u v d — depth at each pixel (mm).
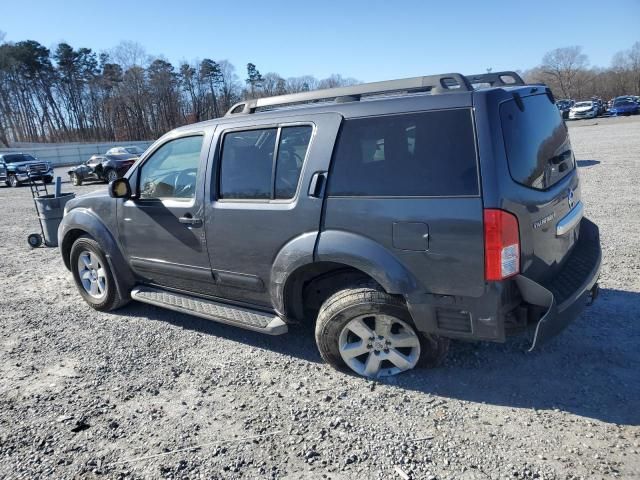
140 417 3090
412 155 2938
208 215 3834
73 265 5121
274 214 3447
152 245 4328
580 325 3938
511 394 3088
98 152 50438
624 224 7051
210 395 3305
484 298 2779
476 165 2740
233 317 3803
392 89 3246
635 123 33156
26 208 14703
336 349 3379
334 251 3158
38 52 80062
